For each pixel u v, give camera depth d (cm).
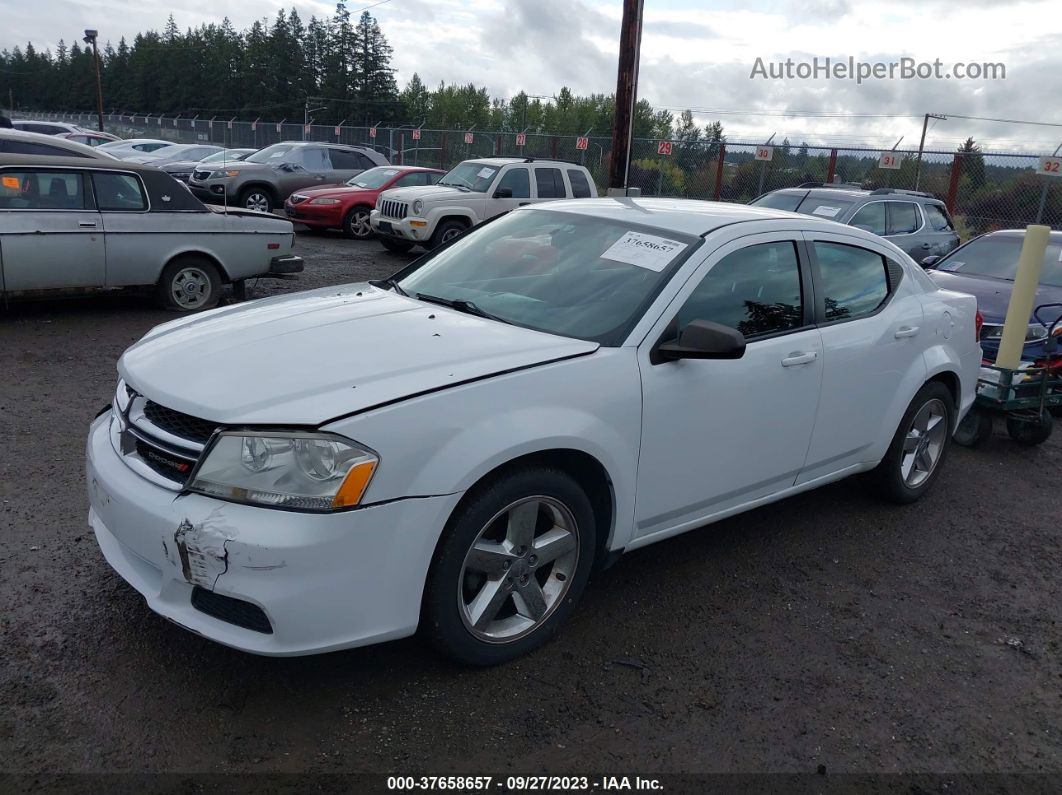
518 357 322
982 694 341
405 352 319
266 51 8450
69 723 283
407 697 309
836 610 397
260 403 283
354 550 276
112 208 841
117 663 317
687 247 385
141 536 289
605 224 420
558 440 315
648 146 2328
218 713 294
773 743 301
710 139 2311
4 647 320
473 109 9450
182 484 287
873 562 448
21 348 747
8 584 362
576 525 337
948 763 298
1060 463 632
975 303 539
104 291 856
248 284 1105
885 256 480
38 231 794
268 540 266
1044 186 1741
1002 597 422
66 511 435
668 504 371
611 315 362
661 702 318
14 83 13362
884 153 1853
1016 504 546
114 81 10856
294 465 273
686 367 362
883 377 461
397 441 281
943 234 1266
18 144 1009
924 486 526
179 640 333
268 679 314
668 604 390
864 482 521
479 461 294
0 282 786
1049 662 367
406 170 1812
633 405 341
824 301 433
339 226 1725
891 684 342
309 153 1973
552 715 306
